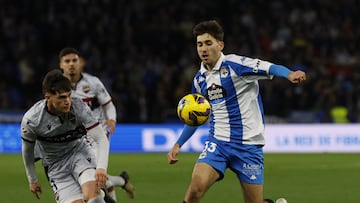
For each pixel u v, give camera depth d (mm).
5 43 85125
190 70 80250
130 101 75500
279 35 90125
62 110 22938
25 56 83125
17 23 87812
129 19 90875
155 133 68062
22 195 37062
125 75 81625
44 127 23828
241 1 94875
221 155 24406
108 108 32719
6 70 81688
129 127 67938
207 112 24594
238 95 24438
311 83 78500
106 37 87312
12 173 48156
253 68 23750
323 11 93812
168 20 91438
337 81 81562
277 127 67500
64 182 25219
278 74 23016
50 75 22797
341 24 92750
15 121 73000
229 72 24359
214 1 94250
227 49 86500
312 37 89875
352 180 43438
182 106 24844
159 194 37219
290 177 45094
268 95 74438
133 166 52062
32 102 78125
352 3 96500
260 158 24672
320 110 74812
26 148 24375
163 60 86312
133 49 85188
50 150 24938
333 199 35469
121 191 38062
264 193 37750
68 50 31891
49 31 87625
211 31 24266
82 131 24594
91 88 32250
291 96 75625
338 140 67438
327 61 86438
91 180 24422
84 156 25281
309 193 37625
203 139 66938
